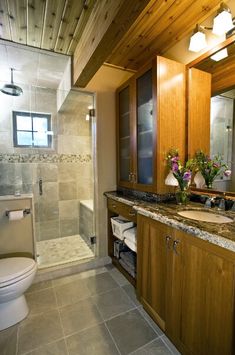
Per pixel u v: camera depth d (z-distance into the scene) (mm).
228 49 1448
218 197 1535
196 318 1079
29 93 2611
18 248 1984
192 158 1764
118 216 2342
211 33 1502
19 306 1515
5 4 1388
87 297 1781
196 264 1066
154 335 1379
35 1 1368
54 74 2459
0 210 1901
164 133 1681
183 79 1753
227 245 870
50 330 1421
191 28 1585
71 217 3127
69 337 1364
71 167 3059
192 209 1505
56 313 1587
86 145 3139
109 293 1835
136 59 2088
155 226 1410
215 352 976
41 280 2031
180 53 1786
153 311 1480
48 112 2781
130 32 1632
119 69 2291
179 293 1198
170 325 1294
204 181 1695
